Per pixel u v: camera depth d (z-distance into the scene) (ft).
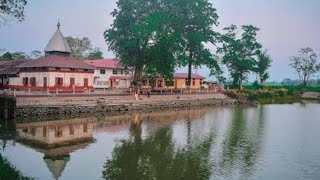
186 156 106.93
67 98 206.80
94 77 301.84
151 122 179.11
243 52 387.14
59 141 126.21
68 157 104.53
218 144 124.26
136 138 134.51
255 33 383.24
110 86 311.27
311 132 151.43
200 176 87.92
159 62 253.65
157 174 89.45
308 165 97.19
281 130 156.56
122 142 126.72
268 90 410.93
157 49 252.01
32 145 118.83
